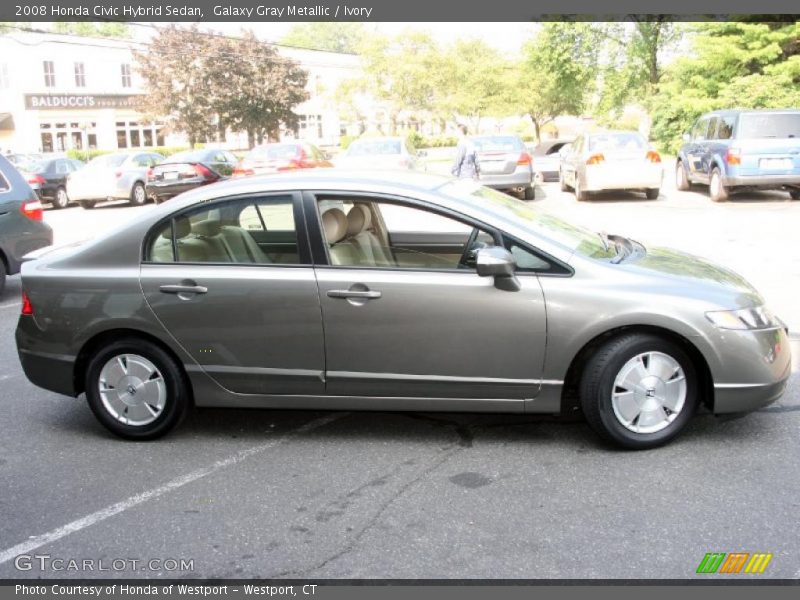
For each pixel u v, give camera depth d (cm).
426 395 446
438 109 4862
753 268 930
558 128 6316
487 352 434
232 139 5284
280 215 458
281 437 482
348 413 518
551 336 427
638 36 3572
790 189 1661
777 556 331
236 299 450
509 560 336
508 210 472
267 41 4472
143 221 470
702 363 434
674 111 2923
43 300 475
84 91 4894
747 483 395
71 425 515
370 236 461
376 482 414
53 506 399
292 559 344
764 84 2469
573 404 476
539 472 418
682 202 1700
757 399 428
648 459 428
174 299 457
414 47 4712
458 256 461
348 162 1766
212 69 4288
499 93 4806
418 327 437
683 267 460
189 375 464
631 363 429
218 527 373
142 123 4566
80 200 2281
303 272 448
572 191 2072
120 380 474
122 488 418
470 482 409
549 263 433
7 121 4719
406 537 357
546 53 3650
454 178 531
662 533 351
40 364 482
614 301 421
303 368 453
